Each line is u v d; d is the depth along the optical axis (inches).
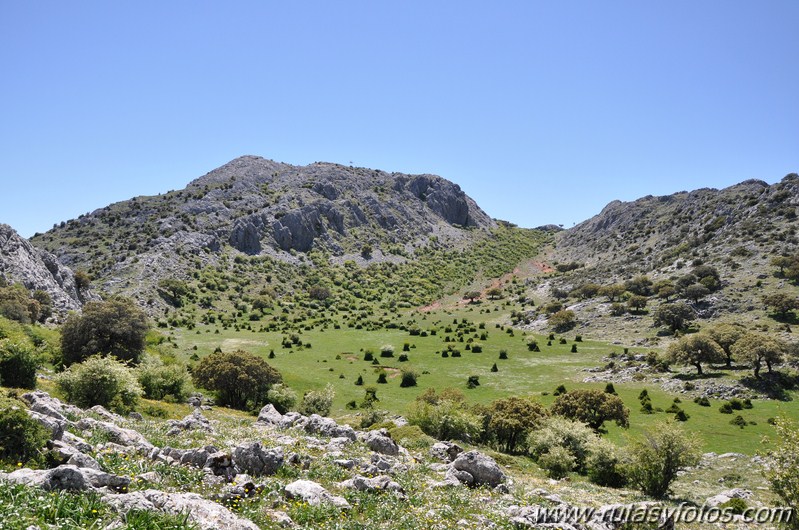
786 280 4872.0
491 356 4367.6
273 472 692.1
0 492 390.9
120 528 368.8
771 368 3248.0
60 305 4050.2
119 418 1045.8
